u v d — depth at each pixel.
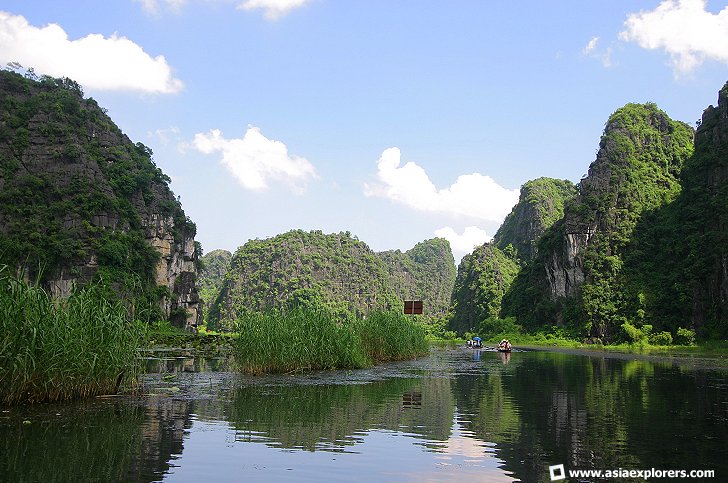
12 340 15.36
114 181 102.62
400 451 12.54
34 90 109.00
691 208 99.94
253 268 180.38
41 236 89.44
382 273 198.88
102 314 18.20
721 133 99.88
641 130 126.06
